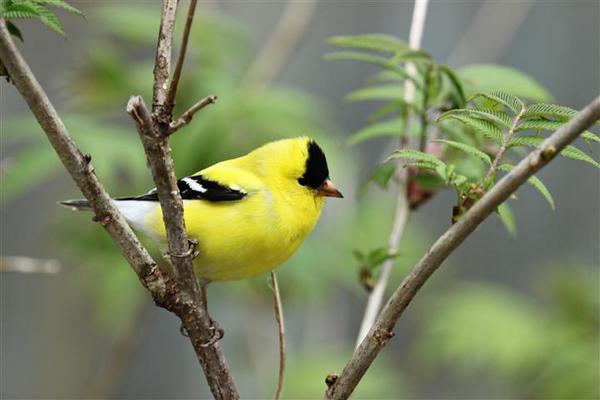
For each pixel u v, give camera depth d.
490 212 4.28
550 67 18.64
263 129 10.73
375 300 7.15
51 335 14.40
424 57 7.18
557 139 4.07
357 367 4.72
